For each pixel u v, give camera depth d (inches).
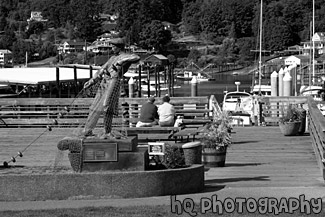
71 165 557.9
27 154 786.8
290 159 768.3
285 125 955.3
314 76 3120.1
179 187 549.0
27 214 476.1
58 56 7455.7
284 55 6993.1
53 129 1029.8
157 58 2146.9
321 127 674.8
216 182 618.2
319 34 6683.1
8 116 1176.8
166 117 866.8
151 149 571.5
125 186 535.2
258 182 618.5
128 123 980.6
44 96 2346.2
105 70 574.2
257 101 1193.4
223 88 5221.5
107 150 550.0
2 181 535.2
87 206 503.5
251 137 951.6
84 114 1117.7
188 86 5447.8
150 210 482.0
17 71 2615.7
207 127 721.0
